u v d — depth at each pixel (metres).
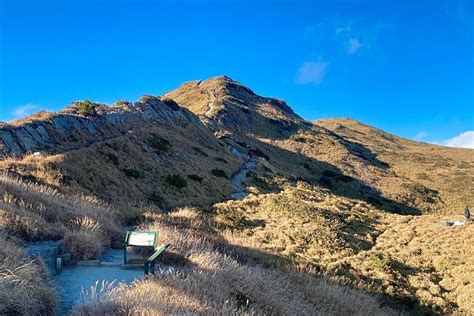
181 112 62.94
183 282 7.96
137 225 16.42
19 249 8.23
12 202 12.34
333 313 11.23
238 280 9.43
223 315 6.94
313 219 26.92
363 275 17.56
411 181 79.94
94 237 11.27
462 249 20.98
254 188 43.03
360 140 140.38
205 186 38.25
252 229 23.94
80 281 8.80
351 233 25.62
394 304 15.22
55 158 27.97
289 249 19.31
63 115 37.16
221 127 80.62
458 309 15.46
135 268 10.02
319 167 77.12
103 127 41.12
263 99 133.62
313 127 120.31
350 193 64.25
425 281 17.52
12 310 5.97
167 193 32.84
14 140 29.53
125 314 6.14
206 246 12.83
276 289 10.42
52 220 12.73
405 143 158.38
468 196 73.25
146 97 58.84
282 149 82.88
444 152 129.12
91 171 29.20
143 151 39.09
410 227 27.03
